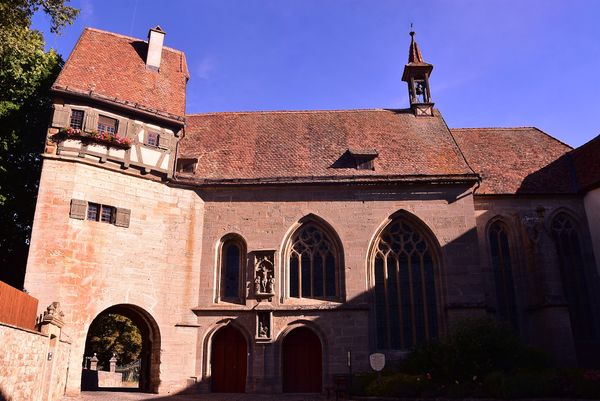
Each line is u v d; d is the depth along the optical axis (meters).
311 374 23.03
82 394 21.16
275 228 24.56
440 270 23.94
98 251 21.38
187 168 25.39
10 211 25.89
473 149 29.95
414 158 26.67
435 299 23.91
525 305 24.86
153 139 24.17
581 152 28.23
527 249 24.86
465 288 23.42
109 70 25.42
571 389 17.03
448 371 18.95
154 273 22.77
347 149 27.34
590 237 26.03
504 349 19.17
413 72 32.50
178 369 22.34
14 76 24.28
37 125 26.56
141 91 25.41
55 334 16.52
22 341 13.04
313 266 24.45
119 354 43.19
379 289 24.14
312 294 24.05
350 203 24.86
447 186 24.92
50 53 27.69
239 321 23.25
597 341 24.42
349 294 23.45
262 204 24.91
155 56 27.70
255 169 25.89
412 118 30.98
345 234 24.39
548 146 30.27
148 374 22.83
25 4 19.22
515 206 26.44
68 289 20.22
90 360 38.44
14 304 14.38
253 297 23.56
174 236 23.75
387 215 24.66
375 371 21.05
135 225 22.72
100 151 22.28
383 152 27.17
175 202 24.22
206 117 30.88
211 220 24.75
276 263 24.02
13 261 26.50
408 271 24.38
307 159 26.66
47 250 20.34
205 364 22.81
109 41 27.48
